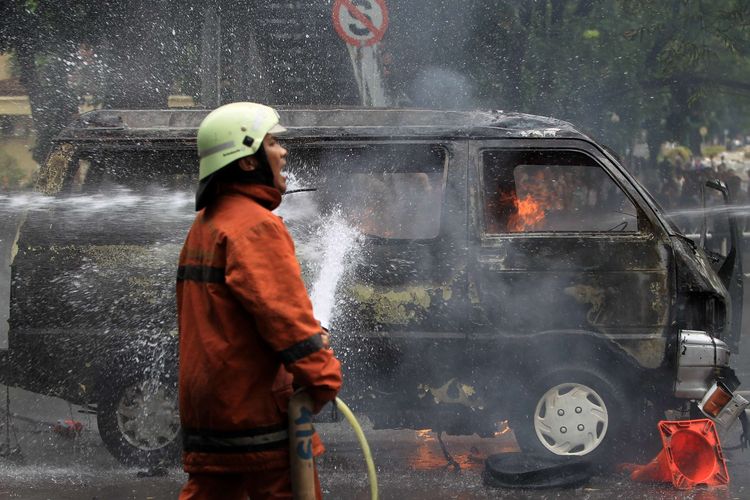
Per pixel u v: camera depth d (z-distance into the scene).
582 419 7.12
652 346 7.11
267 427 3.81
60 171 7.41
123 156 7.43
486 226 7.25
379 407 7.26
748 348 12.93
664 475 6.89
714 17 16.53
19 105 18.05
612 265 7.15
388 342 7.18
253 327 3.80
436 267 7.20
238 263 3.72
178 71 14.23
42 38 13.94
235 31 14.98
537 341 7.12
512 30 15.04
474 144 7.34
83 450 7.93
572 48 15.36
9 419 8.09
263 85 15.62
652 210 7.22
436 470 7.38
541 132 7.35
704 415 7.33
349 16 11.94
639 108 16.94
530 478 6.77
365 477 7.14
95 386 7.27
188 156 7.44
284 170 7.37
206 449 3.82
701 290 7.08
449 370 7.18
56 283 7.28
